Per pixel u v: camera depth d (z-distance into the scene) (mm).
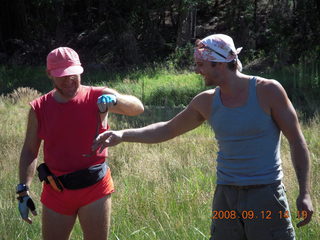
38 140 3666
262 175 3150
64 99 3529
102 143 3436
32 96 15102
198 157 7285
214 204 3346
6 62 24891
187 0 23250
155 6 25219
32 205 3594
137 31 25344
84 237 3625
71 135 3514
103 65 23375
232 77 3176
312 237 4387
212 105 3260
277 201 3148
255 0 24000
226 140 3201
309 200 3041
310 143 8094
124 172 6660
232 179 3205
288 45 20016
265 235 3162
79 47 25391
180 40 23766
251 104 3131
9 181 6398
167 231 4629
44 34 25688
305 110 12875
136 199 5414
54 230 3582
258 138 3141
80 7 27562
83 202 3531
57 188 3500
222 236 3297
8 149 8047
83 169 3518
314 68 18047
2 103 14109
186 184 5855
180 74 20859
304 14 19625
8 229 4797
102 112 3471
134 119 11641
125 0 24859
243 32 23484
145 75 20859
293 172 5961
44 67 23203
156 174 6398
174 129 3516
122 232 4719
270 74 18969
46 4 24250
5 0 25969
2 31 26281
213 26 25641
